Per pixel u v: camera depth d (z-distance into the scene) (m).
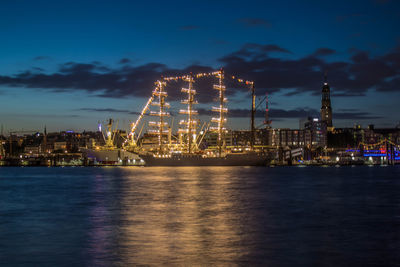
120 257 31.16
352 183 117.94
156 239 37.41
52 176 166.25
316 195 79.44
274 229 42.41
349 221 47.78
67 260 30.58
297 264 29.28
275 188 96.50
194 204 63.78
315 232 40.94
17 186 107.88
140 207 60.41
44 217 51.72
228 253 32.22
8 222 47.94
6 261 30.56
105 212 55.53
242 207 60.22
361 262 29.81
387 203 66.31
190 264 29.20
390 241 36.72
